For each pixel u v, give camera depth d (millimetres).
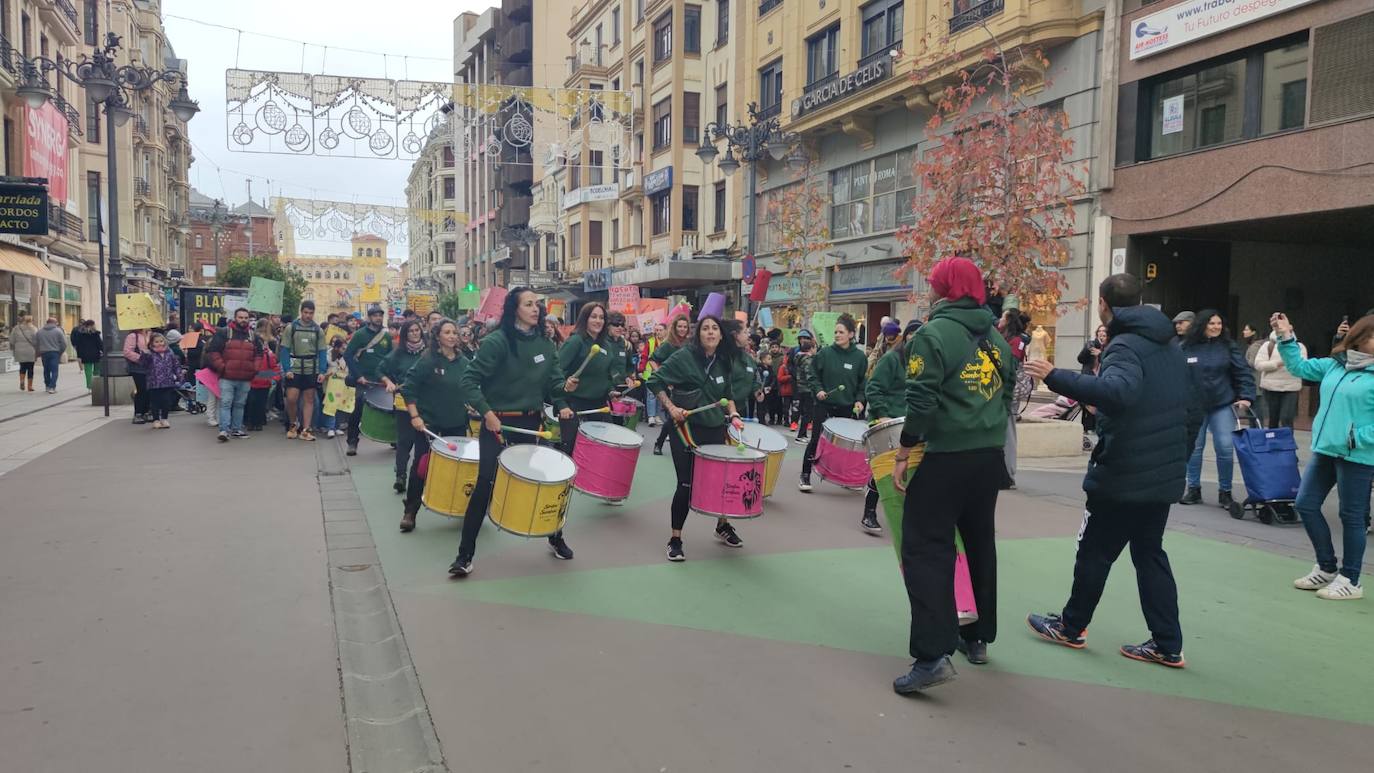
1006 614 5305
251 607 5145
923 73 16078
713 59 31750
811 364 9273
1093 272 16672
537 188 48375
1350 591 5621
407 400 7105
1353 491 5547
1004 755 3506
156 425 13680
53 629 4715
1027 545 6996
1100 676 4332
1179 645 4434
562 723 3730
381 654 4598
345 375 12789
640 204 36594
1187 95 15297
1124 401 4148
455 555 6461
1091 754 3521
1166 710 3943
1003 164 12305
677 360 6520
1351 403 5484
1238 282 17344
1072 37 16812
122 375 17422
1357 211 13148
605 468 7578
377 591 5613
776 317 27156
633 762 3406
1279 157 13688
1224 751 3562
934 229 12789
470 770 3330
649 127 35125
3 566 5895
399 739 3639
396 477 8914
